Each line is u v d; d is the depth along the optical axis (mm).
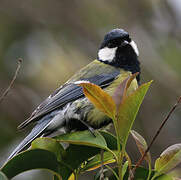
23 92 12508
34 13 13477
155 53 12984
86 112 7219
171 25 13461
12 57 12961
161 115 12438
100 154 5258
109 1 13633
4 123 11938
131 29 13383
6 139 11398
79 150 5148
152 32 13359
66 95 7320
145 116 12398
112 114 4617
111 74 8016
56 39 13477
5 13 13219
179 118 12430
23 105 12320
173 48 13023
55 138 5078
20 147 6426
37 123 7191
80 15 13648
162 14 13570
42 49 13234
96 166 5281
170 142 12055
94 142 4855
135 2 13578
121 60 8242
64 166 5121
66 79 12711
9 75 12711
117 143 5016
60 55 13180
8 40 12977
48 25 13570
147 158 4676
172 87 12641
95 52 13336
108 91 7871
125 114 4562
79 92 7328
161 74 12703
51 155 4820
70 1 13688
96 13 13617
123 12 13578
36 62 13016
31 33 13375
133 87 7281
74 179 5211
